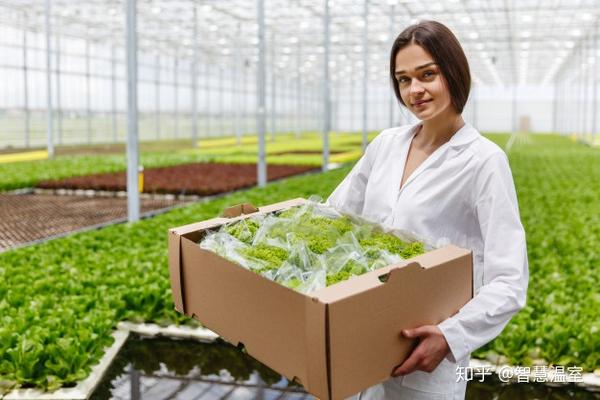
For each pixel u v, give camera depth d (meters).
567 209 13.35
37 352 4.93
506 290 2.36
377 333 2.08
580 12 26.75
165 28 34.19
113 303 6.29
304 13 28.25
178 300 2.77
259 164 18.06
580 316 5.95
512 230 2.48
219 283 2.46
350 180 3.19
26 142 31.80
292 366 2.12
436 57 2.50
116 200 16.55
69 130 38.41
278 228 2.71
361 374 2.06
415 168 2.81
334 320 1.95
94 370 5.31
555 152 36.97
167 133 47.84
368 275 2.16
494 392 5.29
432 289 2.25
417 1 23.72
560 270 8.11
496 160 2.55
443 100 2.56
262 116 17.98
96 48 37.88
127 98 11.78
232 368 5.72
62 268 7.57
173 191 17.53
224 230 2.81
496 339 5.49
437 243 2.56
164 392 5.25
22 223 12.91
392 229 2.64
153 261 7.87
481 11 25.53
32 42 32.06
